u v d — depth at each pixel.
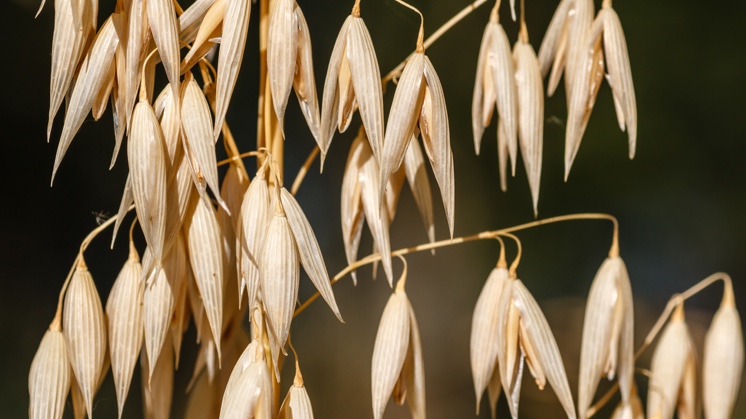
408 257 1.07
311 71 0.33
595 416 1.00
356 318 1.03
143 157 0.32
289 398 0.33
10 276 0.80
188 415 0.37
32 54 0.79
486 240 1.11
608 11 0.36
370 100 0.33
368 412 0.96
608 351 0.37
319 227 1.04
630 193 1.13
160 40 0.32
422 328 1.06
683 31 1.11
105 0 0.74
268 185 0.33
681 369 0.40
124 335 0.34
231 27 0.33
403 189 1.08
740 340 0.40
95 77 0.33
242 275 0.33
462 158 1.10
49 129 0.33
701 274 1.25
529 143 0.36
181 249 0.34
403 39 1.00
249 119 0.92
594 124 1.11
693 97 1.12
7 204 0.80
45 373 0.34
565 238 1.15
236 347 0.36
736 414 1.02
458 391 1.05
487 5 1.02
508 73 0.36
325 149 0.33
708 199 1.15
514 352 0.35
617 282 0.37
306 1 0.97
